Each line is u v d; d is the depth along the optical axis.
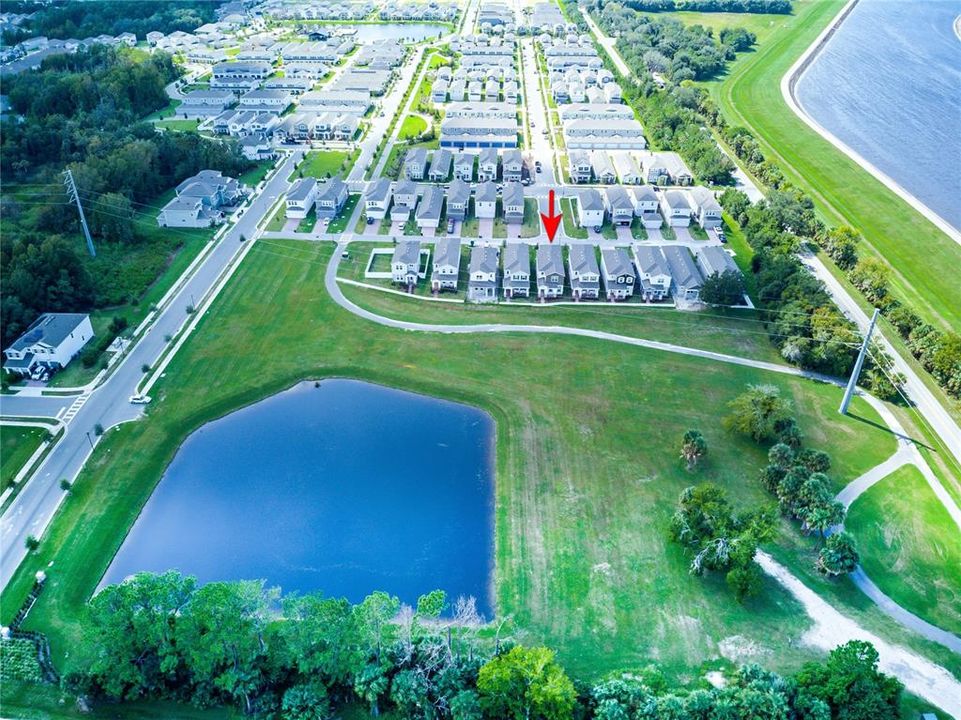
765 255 145.75
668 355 123.06
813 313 124.12
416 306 135.88
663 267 140.62
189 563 87.31
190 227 163.75
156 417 107.75
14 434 103.31
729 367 120.38
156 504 95.31
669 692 69.38
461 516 93.69
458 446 104.94
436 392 114.31
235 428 107.69
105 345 122.38
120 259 148.50
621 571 84.62
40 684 71.62
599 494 95.38
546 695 65.12
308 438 106.12
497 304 137.12
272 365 119.38
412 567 86.88
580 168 190.62
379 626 70.94
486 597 82.56
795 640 76.81
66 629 77.19
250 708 68.69
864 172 199.75
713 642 76.56
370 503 95.81
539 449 103.06
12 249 130.00
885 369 118.25
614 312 135.38
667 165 193.75
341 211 172.88
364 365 119.88
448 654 70.81
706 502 87.56
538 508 93.50
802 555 86.75
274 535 91.31
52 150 186.88
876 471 98.81
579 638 76.88
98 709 69.50
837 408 111.00
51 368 116.31
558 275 140.38
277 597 74.44
